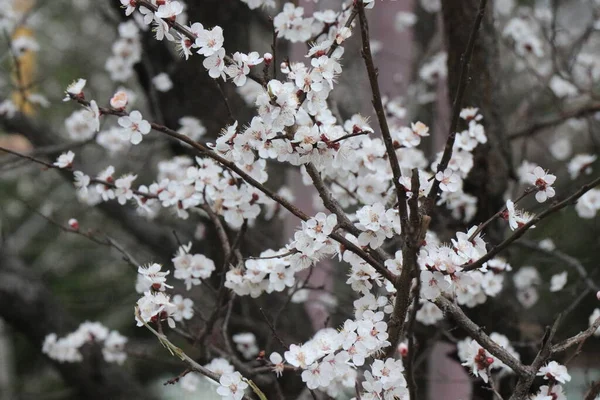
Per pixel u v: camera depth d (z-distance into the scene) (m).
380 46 3.57
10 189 7.36
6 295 3.90
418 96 3.45
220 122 3.06
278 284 1.79
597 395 1.60
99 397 4.11
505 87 4.38
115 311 6.37
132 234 4.05
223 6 2.98
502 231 2.70
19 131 3.80
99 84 6.29
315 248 1.47
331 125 1.66
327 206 1.54
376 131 3.03
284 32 1.93
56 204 6.59
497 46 2.56
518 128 3.38
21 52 3.27
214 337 2.40
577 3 4.35
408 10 3.76
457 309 1.53
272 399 2.80
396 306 1.46
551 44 2.96
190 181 1.90
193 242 3.28
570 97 3.60
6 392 5.43
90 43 6.84
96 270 6.96
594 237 3.71
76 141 3.36
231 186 1.86
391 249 2.51
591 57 3.47
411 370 1.45
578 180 3.38
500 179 2.54
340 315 3.13
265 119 1.46
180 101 3.23
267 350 2.51
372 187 1.92
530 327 2.85
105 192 2.00
